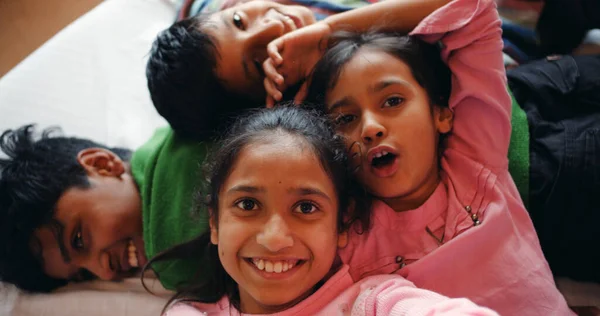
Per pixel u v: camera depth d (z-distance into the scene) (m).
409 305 0.67
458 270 0.79
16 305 0.96
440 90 0.87
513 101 0.92
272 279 0.73
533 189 0.86
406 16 0.92
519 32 1.07
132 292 0.98
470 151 0.86
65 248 0.89
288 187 0.71
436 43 0.89
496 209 0.81
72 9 1.63
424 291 0.70
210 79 0.92
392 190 0.80
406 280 0.77
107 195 0.92
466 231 0.80
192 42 0.91
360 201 0.83
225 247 0.73
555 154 0.85
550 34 1.10
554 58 0.98
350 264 0.83
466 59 0.84
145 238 0.94
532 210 0.87
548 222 0.86
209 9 1.16
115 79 1.18
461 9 0.83
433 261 0.79
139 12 1.27
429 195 0.85
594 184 0.82
